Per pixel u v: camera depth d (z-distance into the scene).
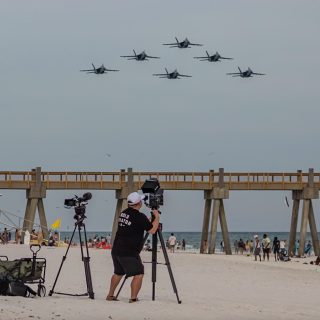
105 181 89.00
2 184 87.25
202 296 31.64
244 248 104.38
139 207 26.05
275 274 49.31
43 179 87.88
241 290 36.41
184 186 91.31
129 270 25.66
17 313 21.48
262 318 23.30
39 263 27.06
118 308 23.81
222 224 93.94
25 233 78.50
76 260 54.12
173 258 62.69
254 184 92.69
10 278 26.16
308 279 46.16
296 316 24.31
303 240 94.69
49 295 27.47
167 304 25.75
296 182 93.69
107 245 91.56
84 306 23.88
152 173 90.25
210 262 58.78
